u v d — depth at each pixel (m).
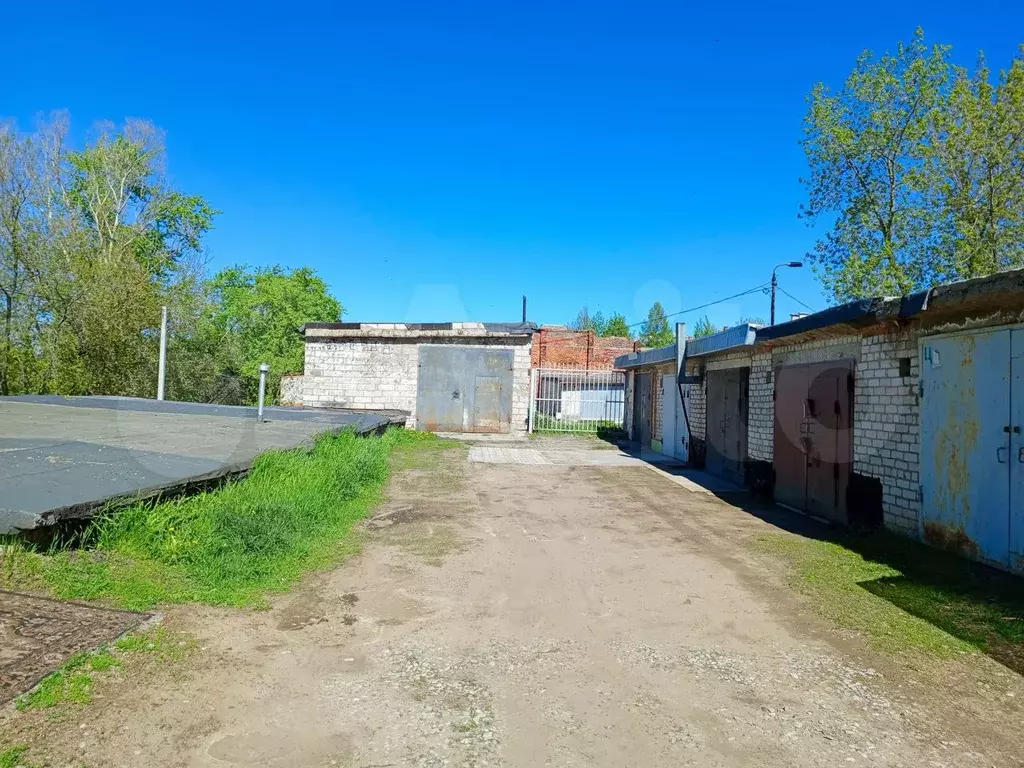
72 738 2.46
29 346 18.03
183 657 3.22
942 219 14.86
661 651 3.70
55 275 17.86
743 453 10.52
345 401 17.53
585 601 4.54
